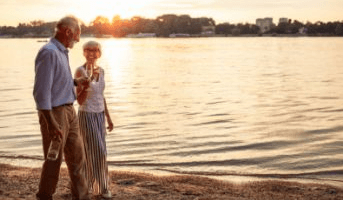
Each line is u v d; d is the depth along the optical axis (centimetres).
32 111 1853
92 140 541
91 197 552
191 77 4094
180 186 654
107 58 8362
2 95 2520
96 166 546
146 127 1477
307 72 4650
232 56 8988
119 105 2150
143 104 2183
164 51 12094
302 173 888
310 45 17600
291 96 2538
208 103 2217
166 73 4631
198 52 11294
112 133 1348
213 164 965
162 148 1130
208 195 606
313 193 640
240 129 1449
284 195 624
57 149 450
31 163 916
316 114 1812
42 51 443
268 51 11688
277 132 1378
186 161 988
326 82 3488
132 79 3875
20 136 1284
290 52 10812
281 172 898
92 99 538
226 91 2855
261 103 2214
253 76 4184
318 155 1050
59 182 654
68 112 471
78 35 472
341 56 8538
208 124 1557
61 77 457
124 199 570
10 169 768
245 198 597
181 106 2103
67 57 471
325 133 1357
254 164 968
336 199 607
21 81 3497
